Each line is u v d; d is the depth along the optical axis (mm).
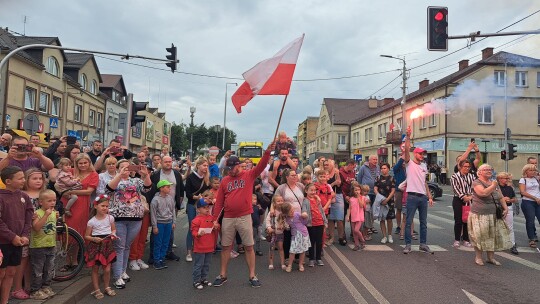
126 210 5844
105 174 6344
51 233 5016
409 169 8211
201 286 5711
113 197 5871
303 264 7172
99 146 8938
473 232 7137
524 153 32594
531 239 8711
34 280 4914
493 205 7070
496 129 32594
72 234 5785
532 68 32531
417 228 11234
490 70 32469
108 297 5316
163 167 7340
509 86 32500
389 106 44625
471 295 5422
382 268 6875
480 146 32375
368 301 5188
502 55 32594
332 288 5754
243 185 5844
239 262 7355
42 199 4965
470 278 6250
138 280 6117
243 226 5832
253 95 6164
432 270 6738
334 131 63625
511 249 8133
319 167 8992
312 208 7000
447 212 15344
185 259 7520
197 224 5797
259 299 5270
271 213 6961
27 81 27062
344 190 9141
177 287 5781
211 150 9656
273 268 6914
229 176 5906
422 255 7887
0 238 4344
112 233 5477
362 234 9391
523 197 8922
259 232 8031
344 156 63594
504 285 5887
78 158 6105
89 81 38406
